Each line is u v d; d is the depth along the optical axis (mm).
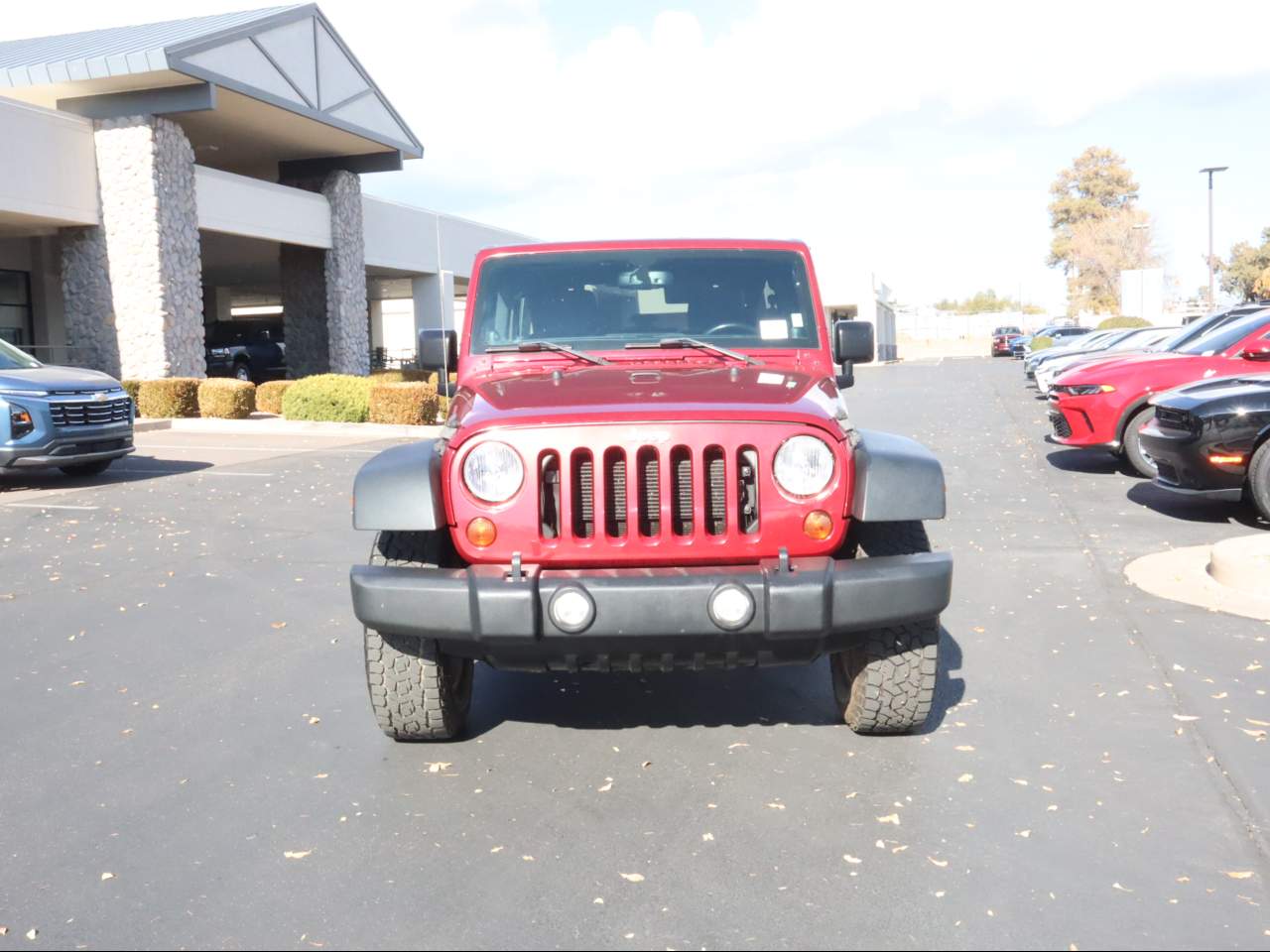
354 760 4262
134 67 20703
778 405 3895
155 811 3807
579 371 4656
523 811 3742
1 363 12547
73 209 21641
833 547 3824
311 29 25094
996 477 12078
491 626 3627
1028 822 3566
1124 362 11891
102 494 11961
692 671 5312
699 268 5133
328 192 29125
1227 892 3084
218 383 21516
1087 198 102125
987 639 5777
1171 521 9180
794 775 3996
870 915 3000
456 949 2879
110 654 5848
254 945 2918
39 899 3189
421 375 27391
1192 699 4711
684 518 3820
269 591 7297
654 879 3240
